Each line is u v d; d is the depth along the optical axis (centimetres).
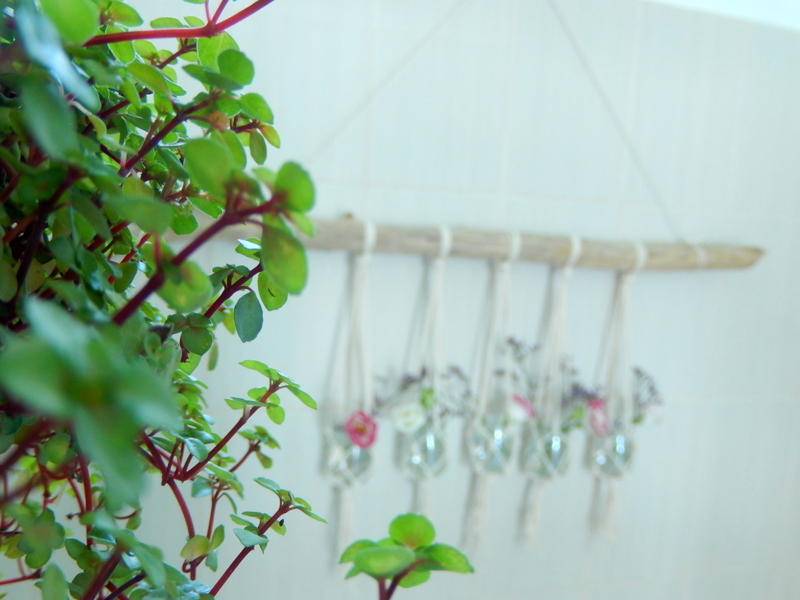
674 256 149
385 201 141
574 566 153
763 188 158
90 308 46
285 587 140
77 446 65
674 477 157
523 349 147
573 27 146
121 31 73
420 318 143
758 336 160
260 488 138
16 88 51
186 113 65
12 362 25
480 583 148
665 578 158
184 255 49
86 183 57
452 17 141
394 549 47
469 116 143
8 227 57
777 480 163
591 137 148
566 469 148
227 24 64
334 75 137
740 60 154
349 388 141
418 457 141
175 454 81
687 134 153
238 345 137
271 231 46
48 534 64
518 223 146
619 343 151
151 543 134
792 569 166
